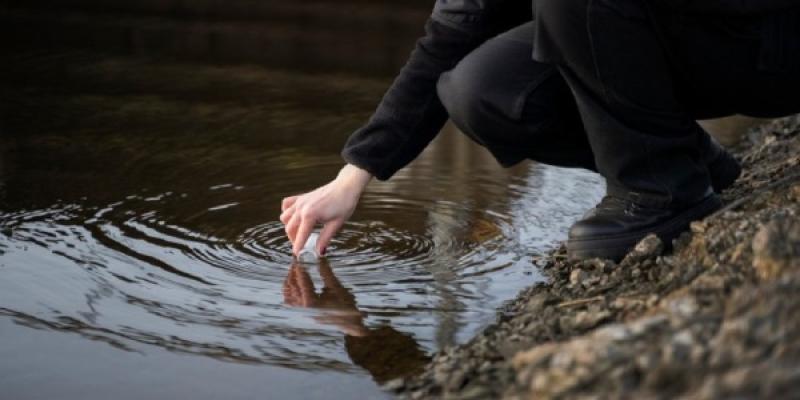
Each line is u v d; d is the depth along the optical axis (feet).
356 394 6.08
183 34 17.04
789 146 9.71
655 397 4.31
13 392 6.12
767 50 6.33
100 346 6.70
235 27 17.66
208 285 7.57
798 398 3.93
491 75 6.82
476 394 5.48
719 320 4.78
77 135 11.46
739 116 12.46
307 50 16.05
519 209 9.17
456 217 8.94
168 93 13.42
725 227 6.53
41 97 13.11
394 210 9.09
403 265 7.95
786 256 5.35
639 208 6.89
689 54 6.45
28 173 10.07
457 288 7.53
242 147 11.07
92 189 9.61
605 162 6.82
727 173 7.91
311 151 10.94
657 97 6.52
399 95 7.26
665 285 6.34
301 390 6.16
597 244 7.04
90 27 17.42
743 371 4.15
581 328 6.15
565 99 6.99
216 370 6.40
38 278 7.67
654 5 6.32
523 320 6.68
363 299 7.36
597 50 6.35
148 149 10.95
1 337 6.79
